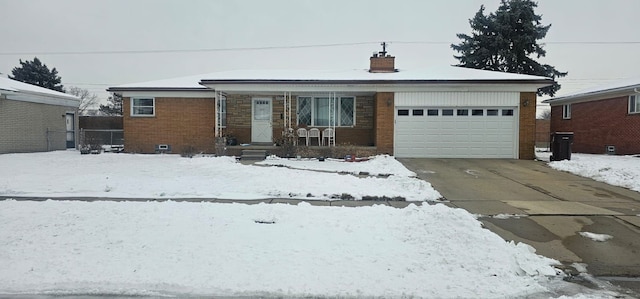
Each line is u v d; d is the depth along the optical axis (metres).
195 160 13.96
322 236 5.64
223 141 16.52
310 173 11.12
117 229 5.89
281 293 4.04
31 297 3.98
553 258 5.10
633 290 4.21
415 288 4.12
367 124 18.03
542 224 6.54
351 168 12.68
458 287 4.15
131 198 8.36
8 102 18.45
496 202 8.19
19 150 19.12
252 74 18.58
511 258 4.83
